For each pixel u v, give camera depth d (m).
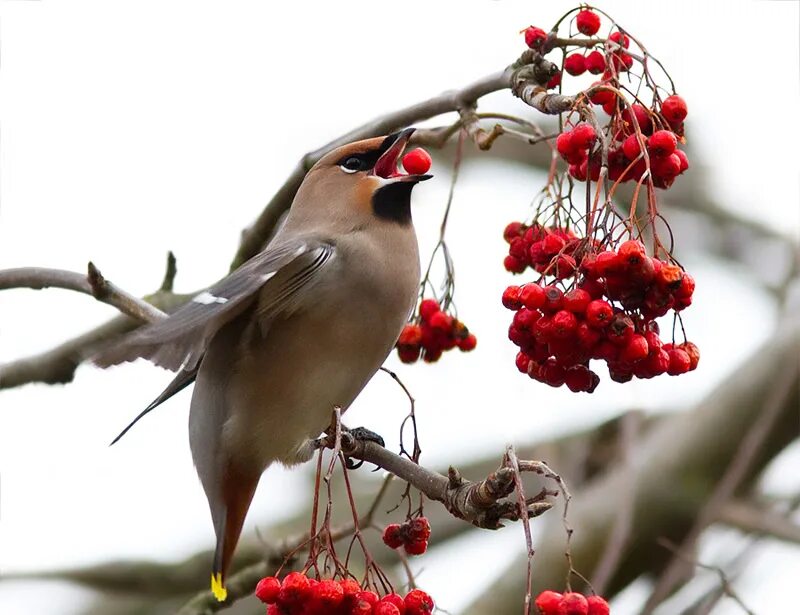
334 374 10.92
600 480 15.51
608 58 8.98
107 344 8.95
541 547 14.23
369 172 11.41
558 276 8.62
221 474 11.02
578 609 7.82
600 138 8.59
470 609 13.91
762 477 14.84
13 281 11.71
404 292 11.07
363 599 8.61
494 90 10.30
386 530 9.45
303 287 10.77
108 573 14.89
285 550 12.02
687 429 14.74
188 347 9.13
